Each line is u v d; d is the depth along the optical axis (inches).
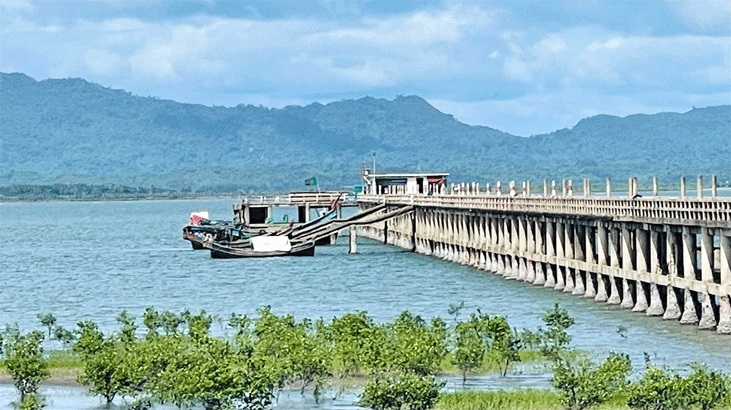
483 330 2561.5
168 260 5802.2
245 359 2229.3
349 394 2282.2
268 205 6870.1
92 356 2372.0
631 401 2062.0
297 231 6107.3
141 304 3956.7
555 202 3646.7
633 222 3090.6
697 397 2036.2
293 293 4158.5
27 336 2755.9
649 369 2178.9
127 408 2235.5
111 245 7381.9
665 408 2052.2
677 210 2849.4
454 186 5659.5
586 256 3459.6
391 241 6569.9
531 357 2559.1
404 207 5733.3
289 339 2384.4
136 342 2509.8
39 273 5344.5
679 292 2984.7
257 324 2694.4
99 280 4899.1
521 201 3983.8
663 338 2748.5
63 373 2519.7
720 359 2504.9
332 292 4151.1
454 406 2145.7
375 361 2337.6
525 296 3693.4
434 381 2246.6
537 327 3021.7
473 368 2444.6
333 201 6948.8
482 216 4557.1
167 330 2847.0
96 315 3671.3
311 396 2267.5
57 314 3722.9
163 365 2279.8
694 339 2723.9
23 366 2375.7
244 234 6299.2
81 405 2266.2
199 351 2279.8
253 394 2150.6
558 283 3737.7
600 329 2903.5
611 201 3218.5
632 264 3213.6
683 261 2881.4
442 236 5295.3
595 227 3432.6
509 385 2331.4
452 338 2674.7
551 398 2171.5
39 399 2301.9
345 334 2514.8
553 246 3767.2
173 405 2212.1
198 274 4990.2
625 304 3223.4
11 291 4512.8
